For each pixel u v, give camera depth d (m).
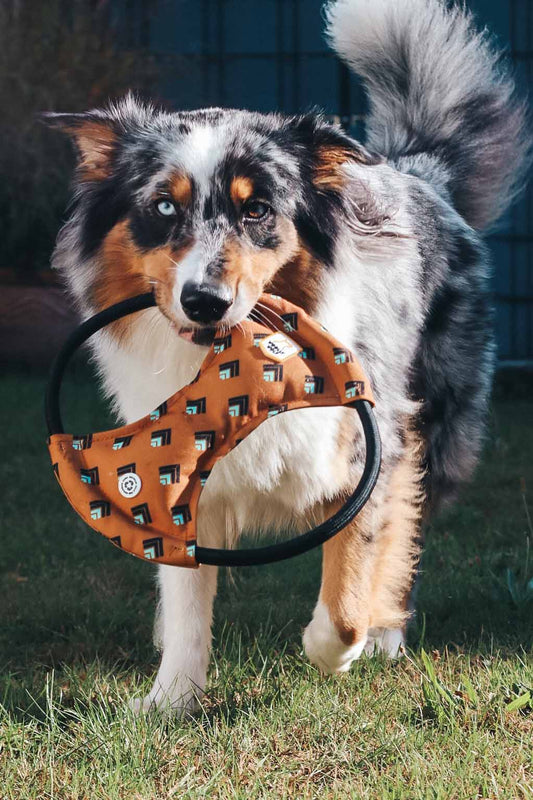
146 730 2.83
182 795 2.57
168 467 2.62
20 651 3.68
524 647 3.51
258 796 2.57
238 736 2.88
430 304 3.87
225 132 2.89
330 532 2.49
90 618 3.93
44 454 6.81
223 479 3.09
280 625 3.82
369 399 2.66
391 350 3.45
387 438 3.34
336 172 3.07
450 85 4.62
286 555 2.49
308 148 3.01
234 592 4.24
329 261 3.02
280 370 2.66
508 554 4.62
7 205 10.24
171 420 2.67
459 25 4.71
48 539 5.05
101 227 2.98
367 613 3.13
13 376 9.48
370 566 3.16
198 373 2.73
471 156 4.58
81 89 10.42
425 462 3.94
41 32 10.49
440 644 3.62
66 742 2.83
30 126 10.10
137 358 3.04
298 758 2.78
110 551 4.90
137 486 2.61
